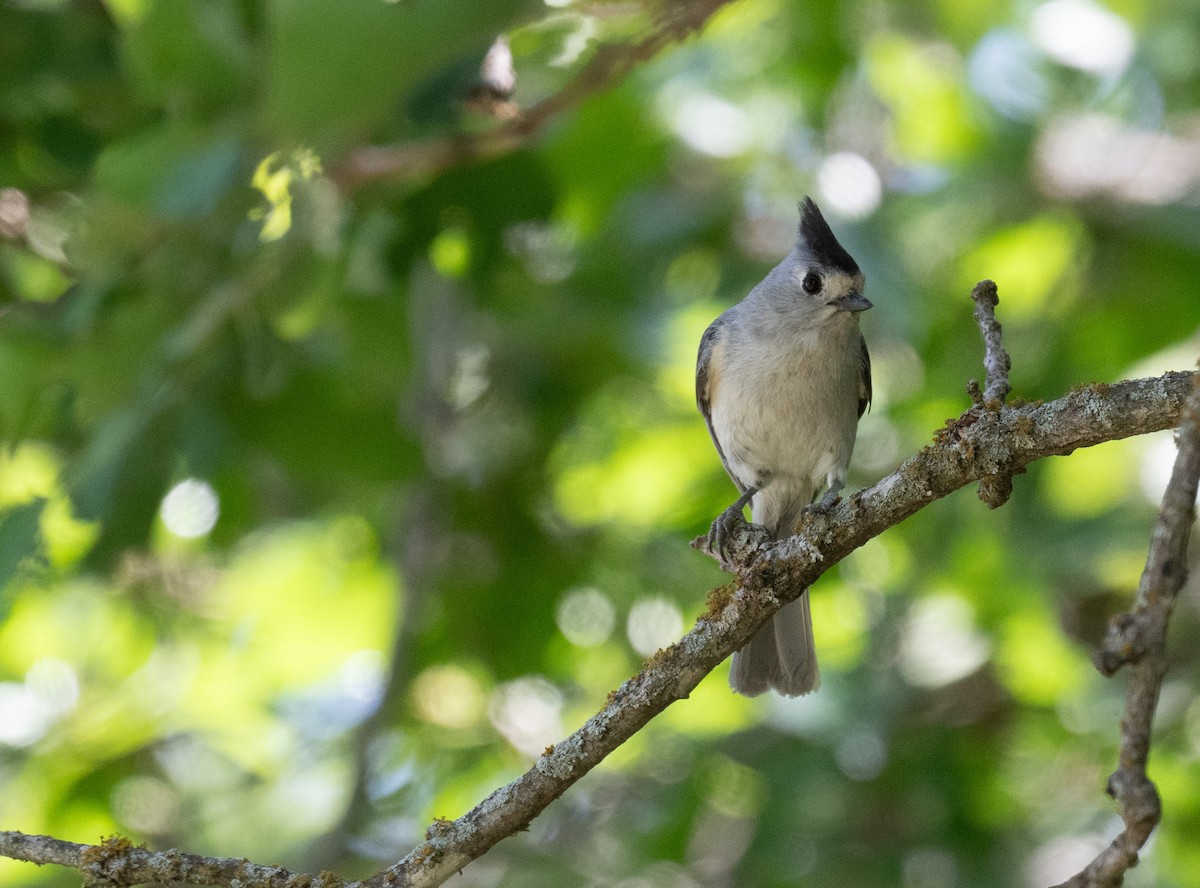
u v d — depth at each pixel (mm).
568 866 10469
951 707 10594
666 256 10297
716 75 10734
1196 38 10852
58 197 7746
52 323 7379
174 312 6977
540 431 10273
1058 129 10531
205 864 4594
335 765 11102
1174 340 9969
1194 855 9734
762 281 8352
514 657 10508
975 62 10844
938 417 10500
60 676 10727
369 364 8320
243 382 7695
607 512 11297
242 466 8758
